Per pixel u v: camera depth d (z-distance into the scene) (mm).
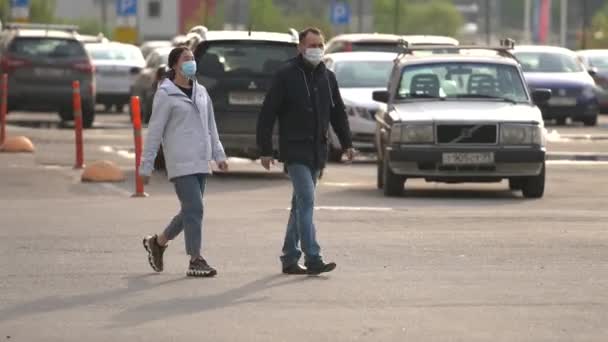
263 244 43188
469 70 61281
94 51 131000
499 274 37531
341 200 56500
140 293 34781
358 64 82375
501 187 63656
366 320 31297
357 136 78500
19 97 98188
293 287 35625
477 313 32094
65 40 99750
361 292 34844
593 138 95062
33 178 64250
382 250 41906
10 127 99812
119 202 54938
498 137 57156
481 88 60594
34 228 46688
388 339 29297
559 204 55438
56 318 31578
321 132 37625
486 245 42844
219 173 70062
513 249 41969
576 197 58562
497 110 58188
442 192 60938
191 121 37344
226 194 59406
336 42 103000
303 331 30109
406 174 57594
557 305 33000
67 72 99062
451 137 57188
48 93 98625
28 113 121562
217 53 66688
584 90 106812
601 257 40500
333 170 72125
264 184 64438
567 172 70812
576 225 47750
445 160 57062
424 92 60594
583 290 35031
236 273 37875
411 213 51312
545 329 30281
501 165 57188
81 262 39688
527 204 55406
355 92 79938
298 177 37469
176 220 37844
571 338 29406
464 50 63594
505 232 45812
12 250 41844
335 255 40969
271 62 66688
